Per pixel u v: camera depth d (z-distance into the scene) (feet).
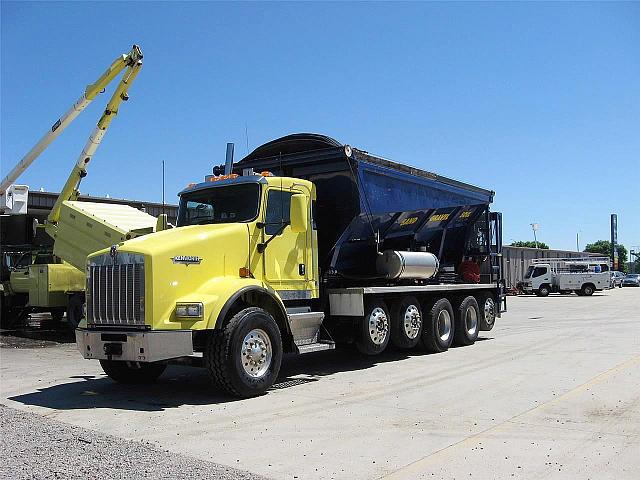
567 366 33.81
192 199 32.37
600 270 137.49
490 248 52.08
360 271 40.11
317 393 27.81
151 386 30.40
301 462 17.67
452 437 20.06
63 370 35.73
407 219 41.55
